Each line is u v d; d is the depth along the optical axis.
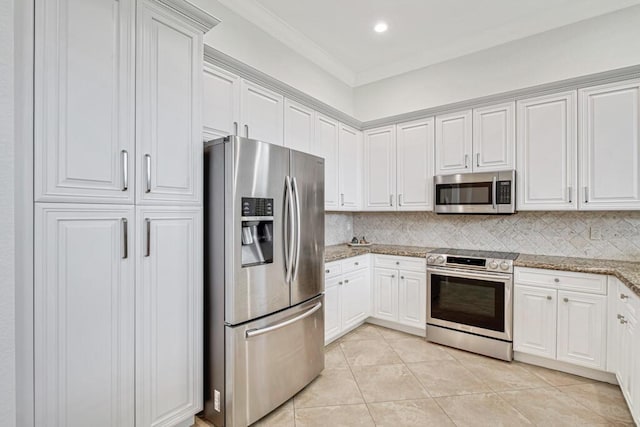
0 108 0.65
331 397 2.21
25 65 1.22
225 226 1.84
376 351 2.94
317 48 3.46
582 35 2.78
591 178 2.53
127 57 1.52
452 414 2.01
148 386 1.61
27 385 1.23
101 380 1.44
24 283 1.22
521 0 2.70
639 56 2.57
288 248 2.16
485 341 2.81
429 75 3.64
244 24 2.76
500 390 2.28
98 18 1.42
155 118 1.64
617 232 2.69
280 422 1.96
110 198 1.46
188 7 1.76
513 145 2.88
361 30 3.13
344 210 3.60
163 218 1.67
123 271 1.51
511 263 2.69
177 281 1.74
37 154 1.25
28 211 1.23
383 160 3.72
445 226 3.61
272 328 2.00
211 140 2.01
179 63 1.75
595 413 2.00
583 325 2.38
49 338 1.28
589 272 2.35
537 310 2.58
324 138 3.28
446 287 3.04
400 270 3.36
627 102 2.39
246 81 2.42
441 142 3.29
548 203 2.71
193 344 1.82
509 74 3.14
